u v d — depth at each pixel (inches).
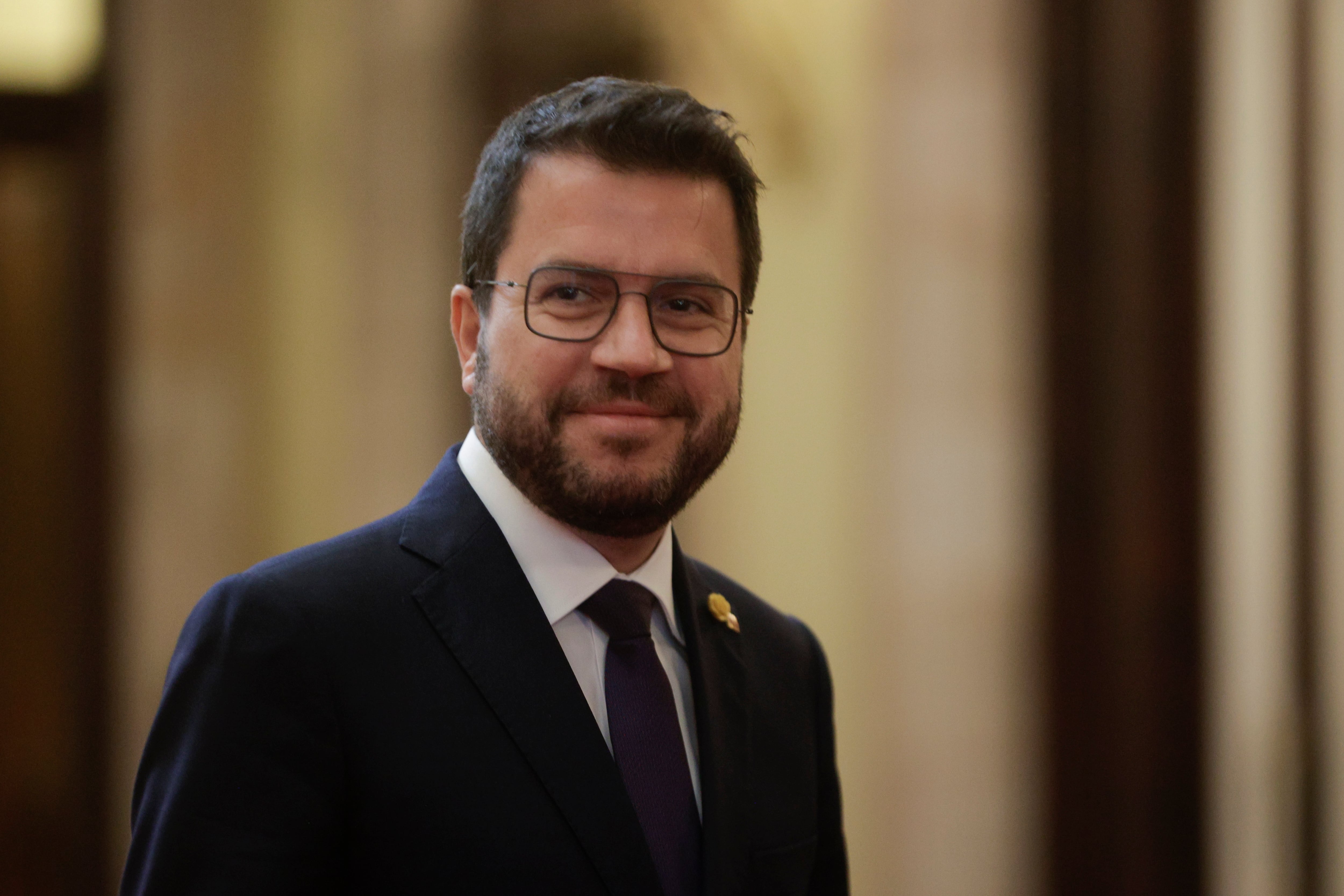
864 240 550.3
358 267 602.2
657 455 172.9
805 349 586.2
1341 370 572.1
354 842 163.6
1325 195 568.7
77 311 578.9
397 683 167.9
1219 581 511.5
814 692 224.4
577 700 173.5
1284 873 537.3
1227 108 527.2
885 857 486.3
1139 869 485.1
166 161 581.9
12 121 579.8
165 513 573.6
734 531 595.5
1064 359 496.7
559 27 589.6
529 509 182.5
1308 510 564.7
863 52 566.6
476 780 165.3
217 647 164.6
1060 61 502.6
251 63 597.6
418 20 602.2
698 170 176.9
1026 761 482.3
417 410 595.5
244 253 592.4
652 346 169.5
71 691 568.1
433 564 179.3
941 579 488.7
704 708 190.4
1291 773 546.9
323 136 605.0
